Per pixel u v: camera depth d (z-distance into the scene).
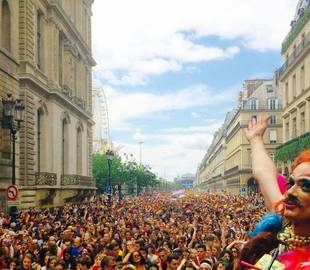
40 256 14.32
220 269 10.02
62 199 50.22
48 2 47.38
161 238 18.86
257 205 47.31
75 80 59.66
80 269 11.83
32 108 41.75
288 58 58.69
